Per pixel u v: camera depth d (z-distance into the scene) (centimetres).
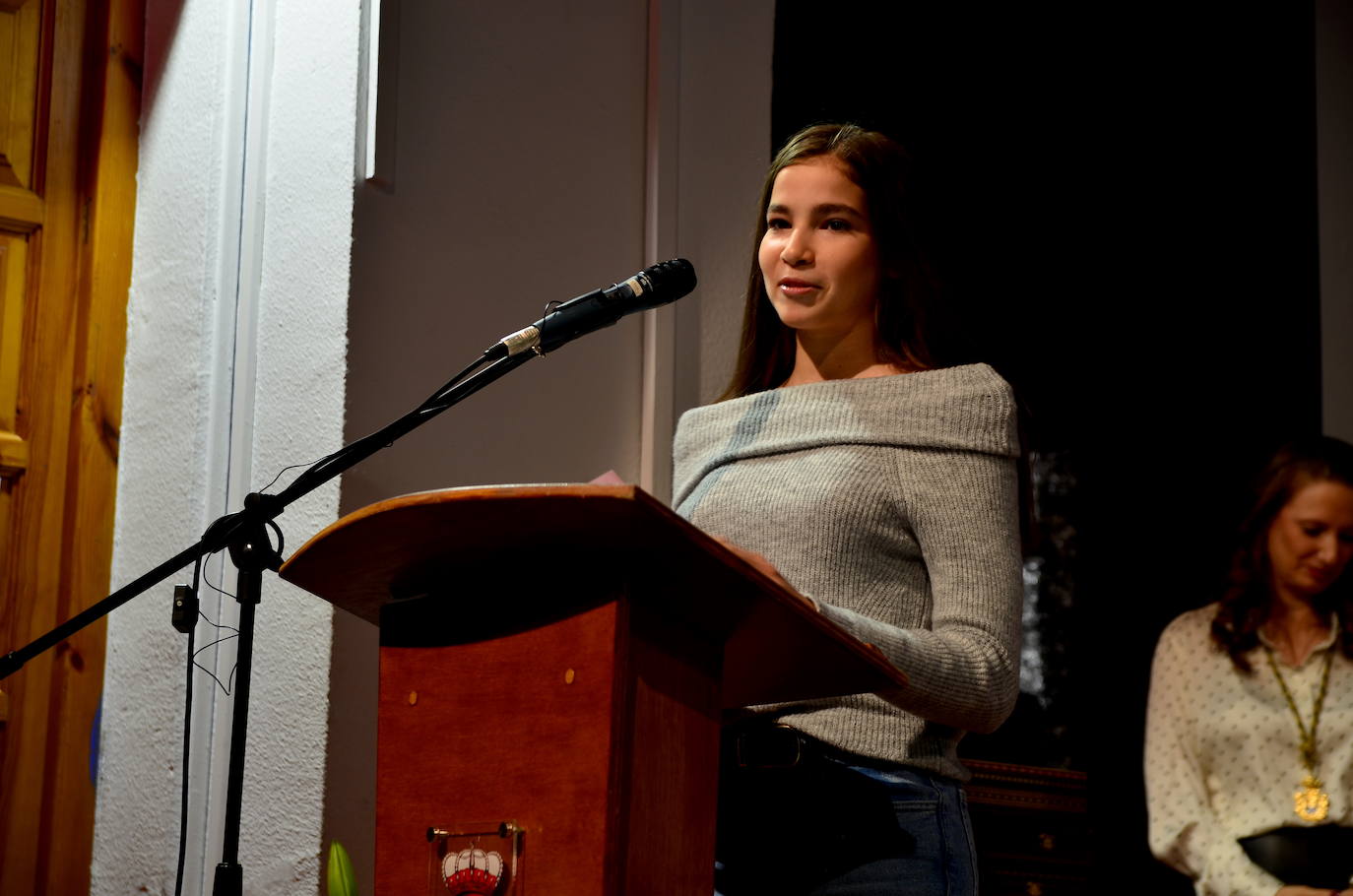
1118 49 529
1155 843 420
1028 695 510
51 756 423
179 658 394
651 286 255
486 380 249
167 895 377
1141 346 523
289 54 391
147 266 441
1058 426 519
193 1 441
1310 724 410
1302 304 516
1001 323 511
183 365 415
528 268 377
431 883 180
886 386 278
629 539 168
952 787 258
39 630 430
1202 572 503
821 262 290
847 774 249
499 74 378
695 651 190
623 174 401
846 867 244
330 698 334
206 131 424
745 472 284
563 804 172
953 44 498
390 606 197
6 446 432
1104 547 514
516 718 179
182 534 402
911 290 295
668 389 391
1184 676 434
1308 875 396
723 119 420
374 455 342
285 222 379
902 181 297
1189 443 516
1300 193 521
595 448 381
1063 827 448
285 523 351
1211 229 527
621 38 405
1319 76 523
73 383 444
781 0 449
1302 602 423
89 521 434
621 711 172
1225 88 532
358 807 335
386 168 351
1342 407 509
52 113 452
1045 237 521
